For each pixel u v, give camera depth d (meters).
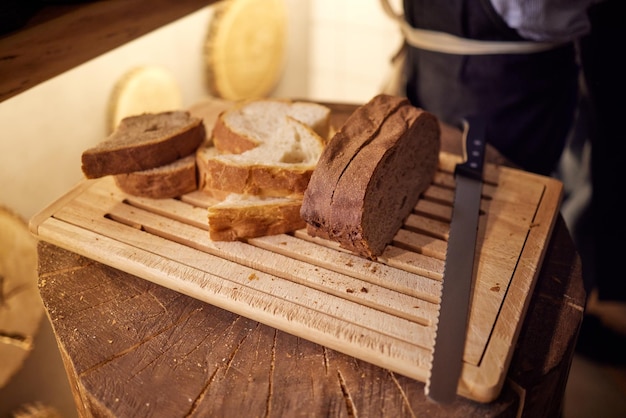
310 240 0.51
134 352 0.44
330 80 1.19
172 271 0.48
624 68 0.78
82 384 0.41
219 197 0.55
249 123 0.58
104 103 0.75
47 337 0.73
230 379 0.42
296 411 0.40
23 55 0.49
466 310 0.44
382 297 0.46
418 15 0.72
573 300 0.48
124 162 0.53
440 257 0.50
